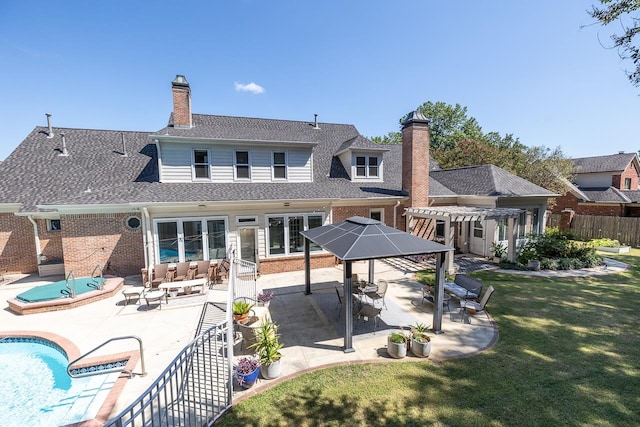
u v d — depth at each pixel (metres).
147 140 17.73
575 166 32.19
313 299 10.81
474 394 5.42
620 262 16.02
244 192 13.87
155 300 10.05
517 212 14.75
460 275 10.97
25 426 5.12
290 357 6.87
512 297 10.71
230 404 5.17
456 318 9.01
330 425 4.72
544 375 5.97
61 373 6.84
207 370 6.58
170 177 13.94
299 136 17.19
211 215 13.27
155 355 6.93
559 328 8.20
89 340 7.65
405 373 6.16
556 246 15.70
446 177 21.52
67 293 10.40
